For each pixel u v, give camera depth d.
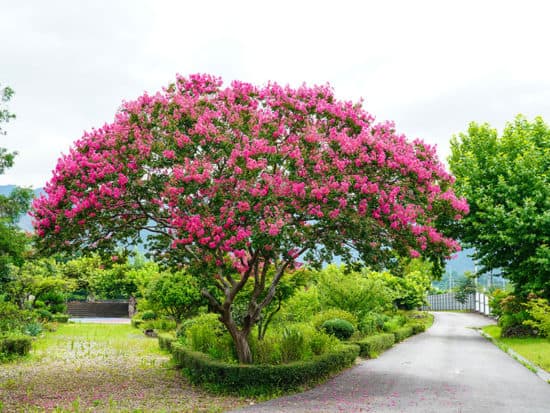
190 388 11.95
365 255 11.96
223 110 11.92
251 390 11.05
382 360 17.41
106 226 12.22
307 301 22.67
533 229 23.00
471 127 29.19
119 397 10.94
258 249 11.49
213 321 16.72
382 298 24.91
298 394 11.17
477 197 24.80
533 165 24.25
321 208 10.83
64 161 10.98
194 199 10.84
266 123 11.68
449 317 55.12
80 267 42.44
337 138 11.30
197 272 11.32
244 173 10.66
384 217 11.15
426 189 11.54
